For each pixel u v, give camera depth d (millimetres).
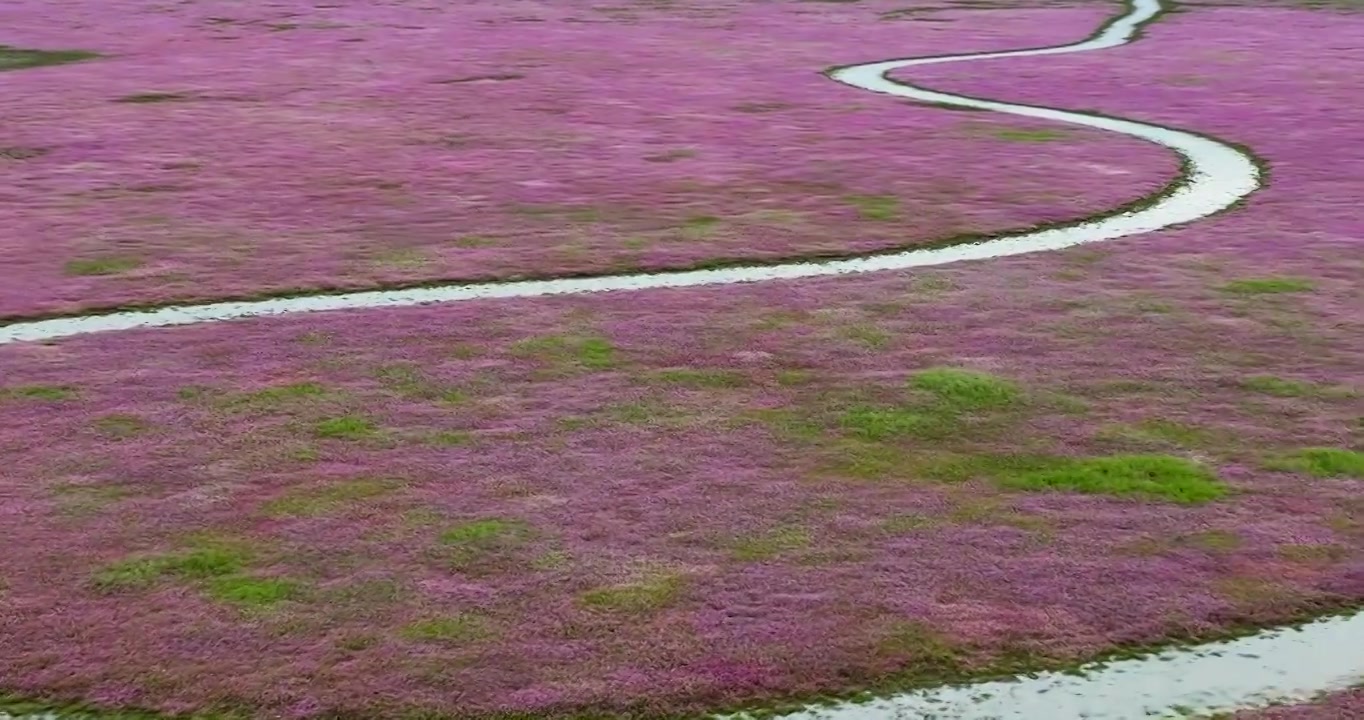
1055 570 7305
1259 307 12211
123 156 20172
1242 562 7410
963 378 10117
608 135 22234
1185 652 6621
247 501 8125
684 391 10070
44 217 16109
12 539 7605
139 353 10992
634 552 7484
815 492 8266
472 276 13555
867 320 11883
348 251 14500
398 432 9234
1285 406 9727
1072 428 9305
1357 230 15320
